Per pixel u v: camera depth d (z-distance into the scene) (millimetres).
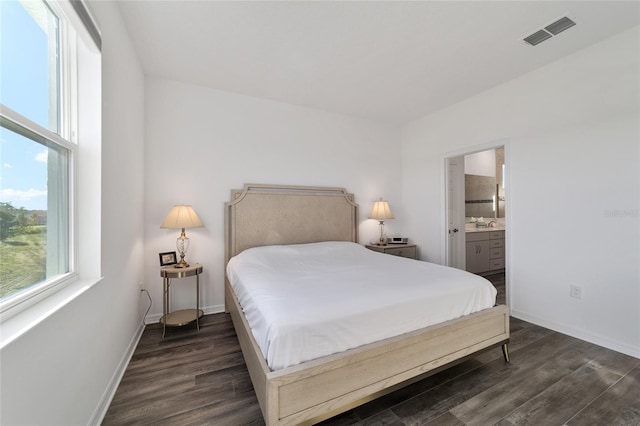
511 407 1444
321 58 2357
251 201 3047
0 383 705
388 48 2207
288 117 3338
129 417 1367
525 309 2621
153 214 2648
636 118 1939
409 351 1455
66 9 1100
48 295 1073
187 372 1767
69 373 1063
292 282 1781
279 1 1710
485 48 2203
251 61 2408
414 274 1978
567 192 2312
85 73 1388
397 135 4176
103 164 1439
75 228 1324
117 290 1678
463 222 3828
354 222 3719
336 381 1247
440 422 1341
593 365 1836
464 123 3240
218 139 2953
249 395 1540
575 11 1786
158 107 2688
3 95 862
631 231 1968
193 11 1793
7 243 874
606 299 2090
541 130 2492
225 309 2910
